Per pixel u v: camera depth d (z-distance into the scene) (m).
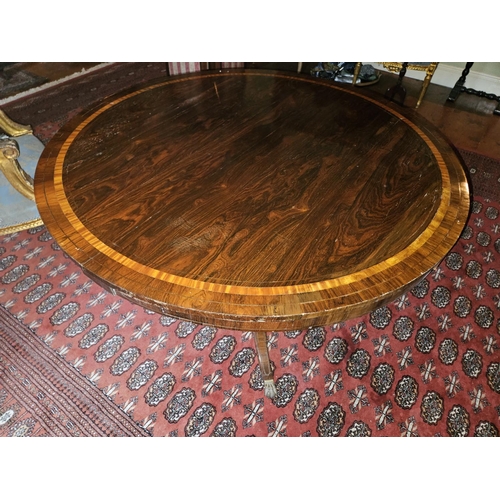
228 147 1.17
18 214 1.21
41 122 2.34
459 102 2.71
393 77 2.99
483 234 1.70
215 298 0.75
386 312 1.39
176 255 0.83
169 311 0.77
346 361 1.25
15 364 1.22
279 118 1.32
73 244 0.85
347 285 0.78
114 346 1.27
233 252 0.84
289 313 0.73
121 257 0.83
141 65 3.10
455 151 1.19
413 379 1.21
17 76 2.86
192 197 0.98
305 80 1.55
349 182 1.05
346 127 1.28
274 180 1.05
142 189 1.00
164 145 1.16
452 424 1.12
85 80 2.85
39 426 1.10
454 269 1.55
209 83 1.51
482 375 1.23
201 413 1.13
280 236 0.89
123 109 1.32
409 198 1.00
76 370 1.21
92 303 1.39
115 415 1.12
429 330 1.34
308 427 1.11
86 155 1.11
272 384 1.15
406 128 1.28
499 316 1.39
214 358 1.25
